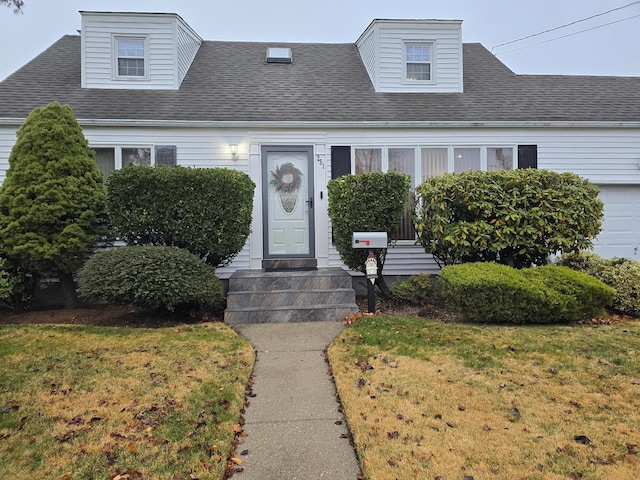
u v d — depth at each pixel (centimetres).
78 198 626
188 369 384
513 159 790
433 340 452
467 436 263
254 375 385
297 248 765
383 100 841
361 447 255
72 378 360
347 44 1079
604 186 816
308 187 766
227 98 805
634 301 566
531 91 905
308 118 760
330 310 575
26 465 237
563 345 429
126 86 822
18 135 641
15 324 545
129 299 520
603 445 251
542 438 259
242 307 582
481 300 514
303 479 231
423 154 783
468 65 1016
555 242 587
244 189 615
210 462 242
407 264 780
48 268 631
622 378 349
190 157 739
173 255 545
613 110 836
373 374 368
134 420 288
